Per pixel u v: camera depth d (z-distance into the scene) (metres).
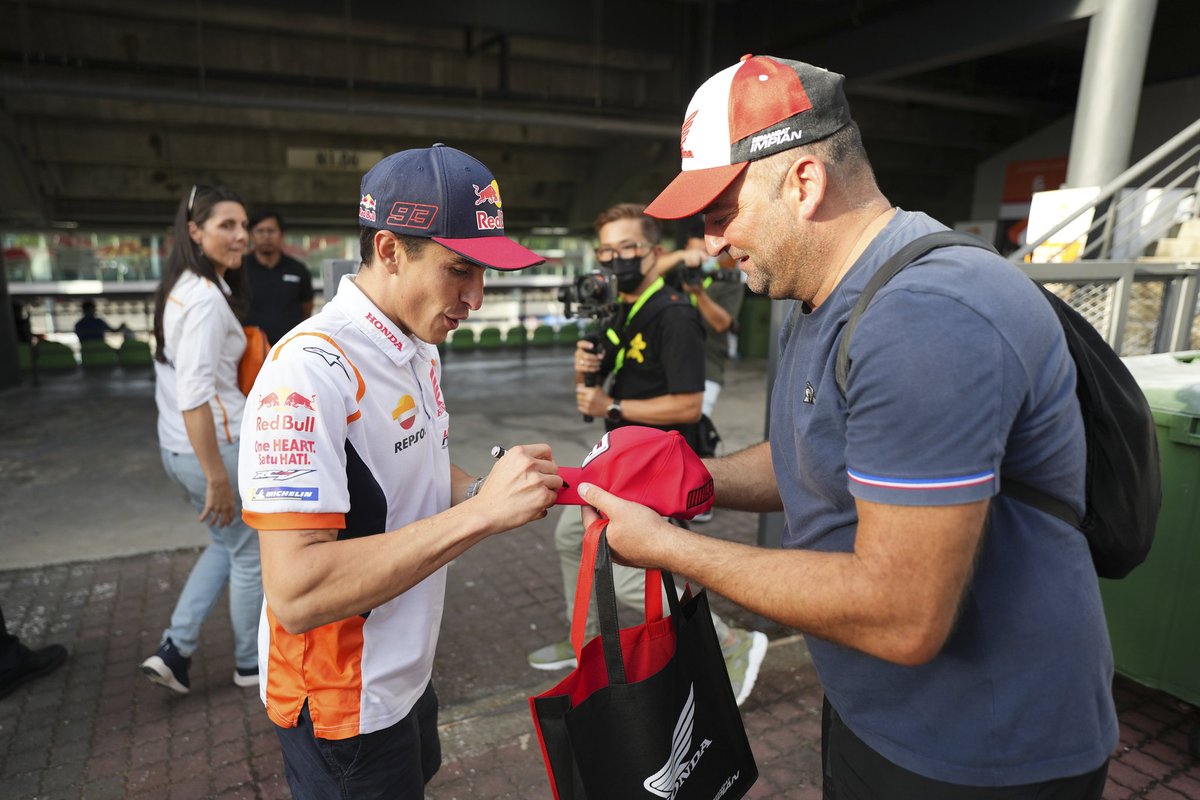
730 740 1.30
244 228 2.55
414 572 1.11
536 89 13.44
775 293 1.13
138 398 9.05
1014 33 7.81
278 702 1.26
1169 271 3.18
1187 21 11.10
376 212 1.16
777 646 3.14
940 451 0.85
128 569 3.94
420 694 1.35
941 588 0.88
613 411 2.83
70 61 9.23
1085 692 1.02
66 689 2.84
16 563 3.98
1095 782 1.09
